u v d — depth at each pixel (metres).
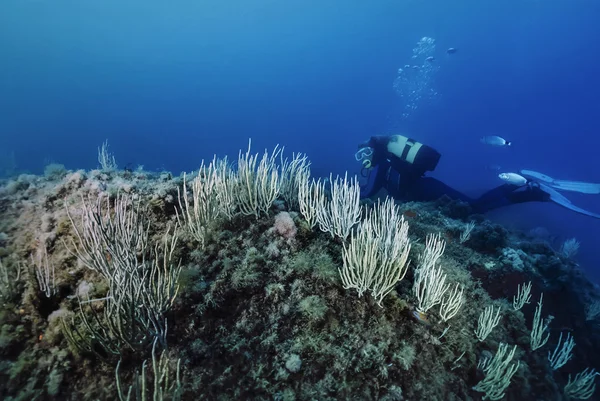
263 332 2.80
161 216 3.65
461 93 70.62
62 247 3.19
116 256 2.38
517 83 73.69
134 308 2.31
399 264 3.10
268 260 3.33
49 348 2.44
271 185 3.88
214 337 2.70
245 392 2.46
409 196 8.96
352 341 2.87
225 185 3.68
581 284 6.07
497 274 4.73
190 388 2.38
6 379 2.27
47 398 2.24
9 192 4.28
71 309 2.69
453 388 2.96
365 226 3.29
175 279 2.67
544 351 4.11
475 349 3.33
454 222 6.20
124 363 2.39
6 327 2.49
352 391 2.61
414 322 3.12
